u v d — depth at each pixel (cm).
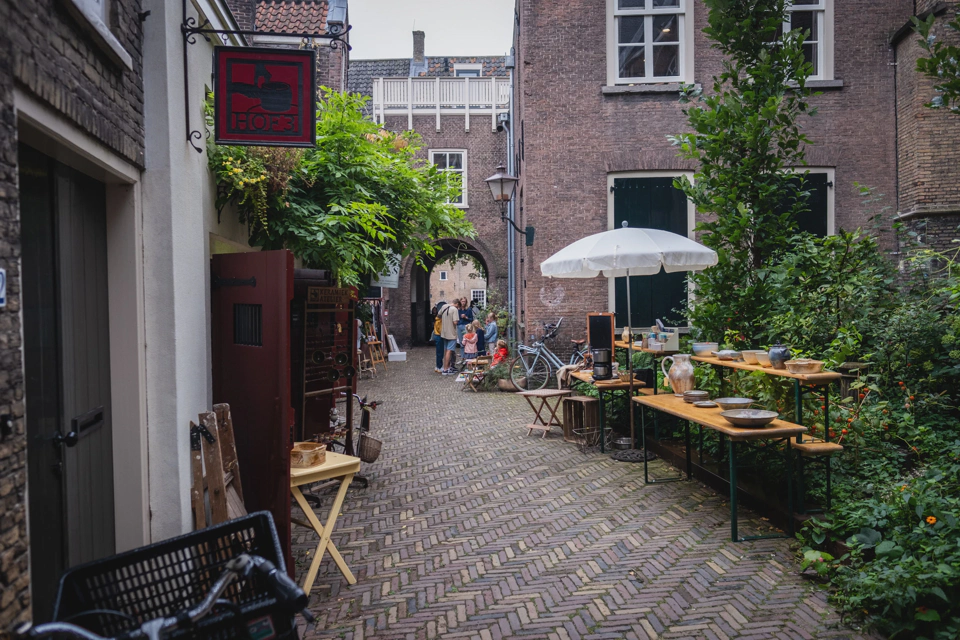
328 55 1377
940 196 990
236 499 357
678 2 1109
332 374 574
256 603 190
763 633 312
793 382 516
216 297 446
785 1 671
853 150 1080
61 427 275
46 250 265
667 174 1113
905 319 634
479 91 1964
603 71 1115
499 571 395
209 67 463
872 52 1080
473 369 1248
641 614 335
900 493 392
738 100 655
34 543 246
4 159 195
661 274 1114
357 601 358
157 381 353
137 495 341
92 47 273
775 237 659
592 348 743
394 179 696
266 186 505
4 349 193
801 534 414
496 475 615
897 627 301
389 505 530
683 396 539
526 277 1135
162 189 351
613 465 638
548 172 1120
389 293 2139
